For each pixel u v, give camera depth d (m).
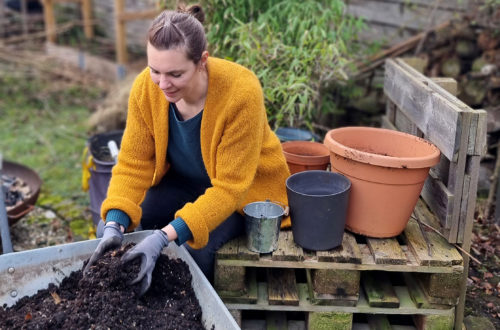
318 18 3.30
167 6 3.58
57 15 7.64
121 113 4.60
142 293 1.90
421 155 2.30
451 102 2.22
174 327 1.86
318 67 3.15
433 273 2.08
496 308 2.45
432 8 3.88
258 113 1.99
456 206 2.08
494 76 3.46
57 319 1.81
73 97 5.56
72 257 2.05
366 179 2.10
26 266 1.98
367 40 4.24
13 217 2.86
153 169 2.21
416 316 2.24
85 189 2.98
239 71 2.00
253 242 2.11
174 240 1.95
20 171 3.37
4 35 7.11
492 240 2.92
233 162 2.00
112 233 1.98
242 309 2.18
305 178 2.24
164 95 2.02
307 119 3.37
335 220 2.07
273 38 3.12
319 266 2.10
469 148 2.01
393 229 2.16
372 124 3.98
